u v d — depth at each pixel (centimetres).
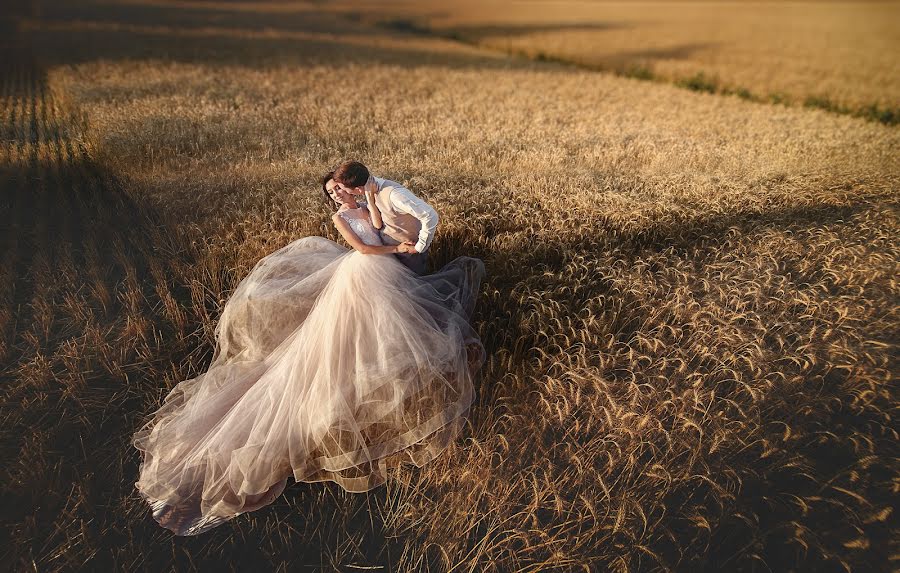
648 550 240
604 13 5722
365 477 289
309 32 3462
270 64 1916
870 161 809
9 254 511
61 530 267
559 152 796
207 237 512
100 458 307
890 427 304
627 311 407
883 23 4872
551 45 3241
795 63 2561
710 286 422
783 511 264
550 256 477
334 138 874
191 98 1159
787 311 407
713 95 1738
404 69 1925
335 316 306
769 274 426
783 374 327
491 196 585
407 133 920
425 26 4184
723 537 255
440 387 308
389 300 316
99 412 339
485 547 257
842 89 1873
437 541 265
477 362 355
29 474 294
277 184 633
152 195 605
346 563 256
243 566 254
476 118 1112
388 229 342
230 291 440
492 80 1753
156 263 488
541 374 357
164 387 361
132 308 429
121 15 3919
